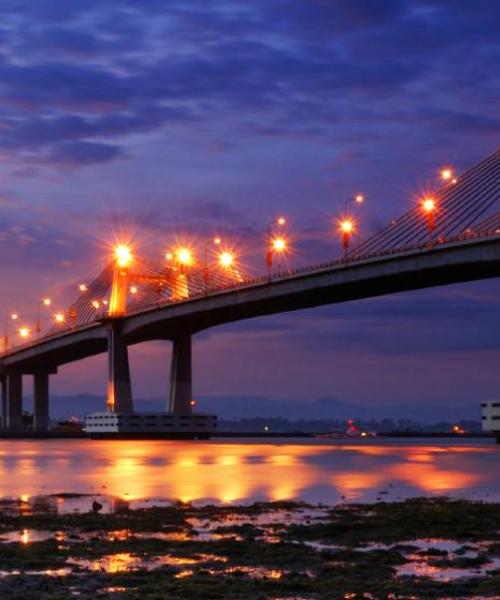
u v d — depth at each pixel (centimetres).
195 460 10706
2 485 6738
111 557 3347
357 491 6109
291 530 4031
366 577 2992
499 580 2922
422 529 4053
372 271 15212
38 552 3428
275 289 16988
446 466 9344
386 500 5484
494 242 13412
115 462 10206
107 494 5928
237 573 3042
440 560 3300
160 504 5275
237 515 4631
